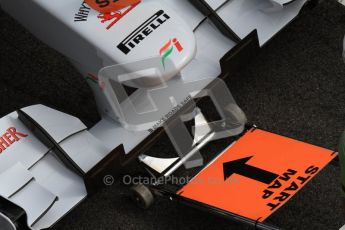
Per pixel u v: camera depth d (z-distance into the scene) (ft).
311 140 40.73
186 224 38.06
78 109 42.55
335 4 45.55
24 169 35.12
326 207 38.06
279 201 33.47
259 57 43.83
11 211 32.32
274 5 38.75
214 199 34.58
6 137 36.17
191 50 34.30
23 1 38.14
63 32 36.91
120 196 39.17
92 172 34.04
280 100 42.32
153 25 34.88
